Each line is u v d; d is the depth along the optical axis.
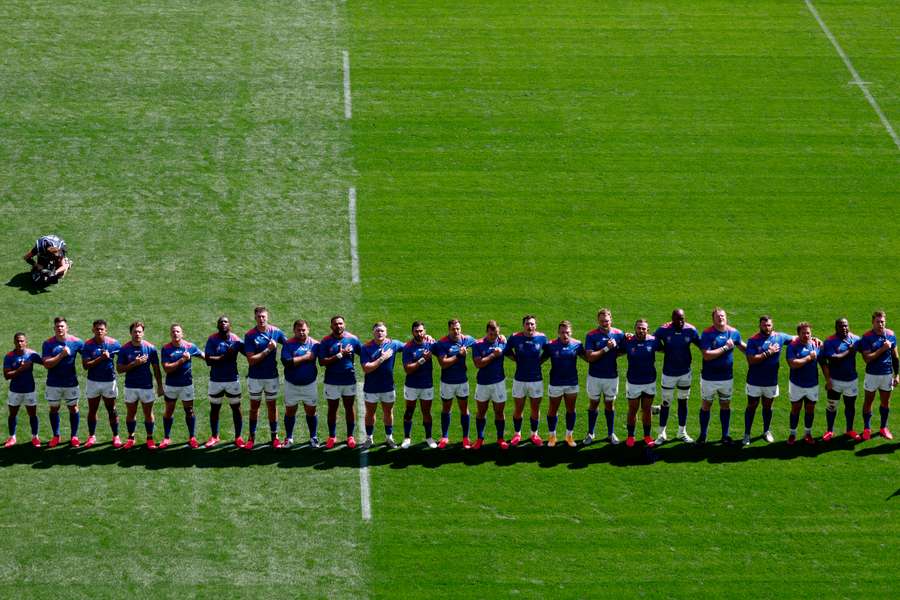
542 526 23.59
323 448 25.58
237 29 40.75
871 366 25.47
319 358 25.00
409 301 29.75
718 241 32.12
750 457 25.45
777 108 37.66
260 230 32.03
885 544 23.27
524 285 30.42
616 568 22.70
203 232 31.91
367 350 25.03
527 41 40.53
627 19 41.97
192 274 30.42
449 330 25.33
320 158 34.91
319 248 31.48
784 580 22.50
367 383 25.06
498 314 29.39
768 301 30.02
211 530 23.38
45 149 34.94
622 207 33.34
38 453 25.23
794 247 31.98
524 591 22.22
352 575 22.48
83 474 24.66
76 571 22.45
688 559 22.91
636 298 30.03
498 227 32.44
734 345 25.36
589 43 40.56
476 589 22.25
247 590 22.12
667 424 26.45
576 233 32.31
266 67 38.81
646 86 38.47
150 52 39.34
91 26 40.62
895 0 43.59
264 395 27.17
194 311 29.14
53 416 25.33
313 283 30.25
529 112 37.12
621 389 27.59
